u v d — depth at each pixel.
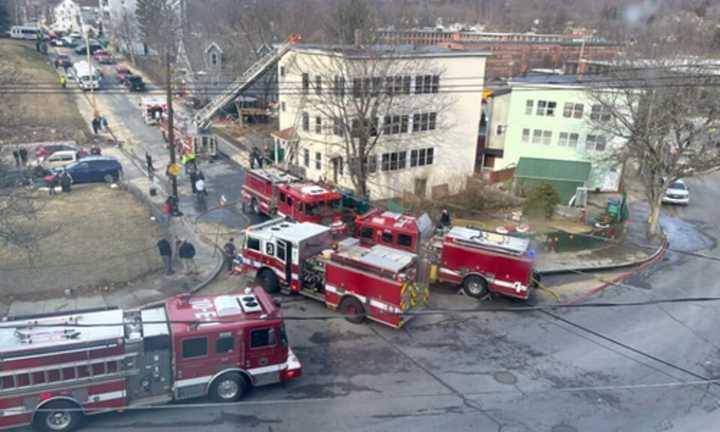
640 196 43.16
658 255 29.78
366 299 19.53
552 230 32.09
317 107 34.06
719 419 15.41
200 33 79.06
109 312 14.87
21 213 21.64
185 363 14.43
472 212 35.06
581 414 15.35
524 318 21.38
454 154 40.69
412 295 19.95
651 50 33.50
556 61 66.31
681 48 32.81
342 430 14.22
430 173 39.53
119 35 95.12
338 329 19.59
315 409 15.05
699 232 35.19
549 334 20.12
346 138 32.91
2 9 96.94
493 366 17.67
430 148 39.25
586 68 46.47
